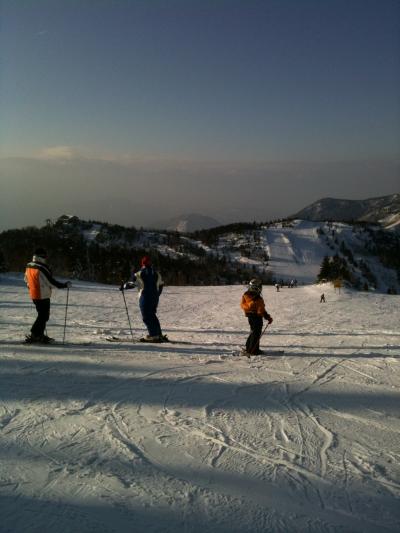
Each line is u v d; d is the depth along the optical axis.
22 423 3.69
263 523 2.36
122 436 3.47
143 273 8.81
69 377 5.19
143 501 2.54
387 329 14.32
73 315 18.58
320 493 2.70
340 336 10.93
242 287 49.19
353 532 2.31
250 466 3.02
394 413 4.18
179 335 11.04
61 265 63.28
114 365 5.93
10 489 2.62
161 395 4.59
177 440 3.43
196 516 2.40
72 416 3.88
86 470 2.88
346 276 57.22
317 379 5.46
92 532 2.23
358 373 5.82
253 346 7.43
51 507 2.44
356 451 3.31
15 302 23.38
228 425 3.79
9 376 5.16
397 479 2.90
